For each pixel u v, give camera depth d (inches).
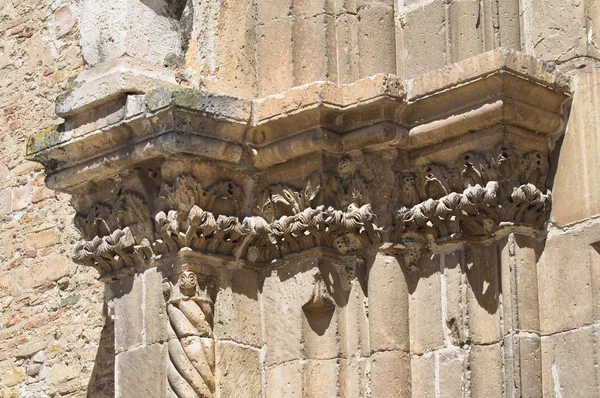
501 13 636.7
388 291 631.2
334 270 642.2
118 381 653.9
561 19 631.2
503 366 606.2
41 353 830.5
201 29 668.7
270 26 666.8
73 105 655.1
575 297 606.2
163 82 652.7
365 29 651.5
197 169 641.0
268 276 653.9
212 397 630.5
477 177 617.9
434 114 625.0
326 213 634.8
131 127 641.0
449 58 637.9
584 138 616.4
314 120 633.6
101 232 669.9
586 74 621.3
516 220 613.9
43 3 871.1
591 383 595.5
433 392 620.4
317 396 633.6
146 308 650.2
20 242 857.5
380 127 627.8
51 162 672.4
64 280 828.6
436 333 625.0
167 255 645.3
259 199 654.5
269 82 662.5
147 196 653.3
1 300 858.8
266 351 648.4
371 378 628.1
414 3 653.3
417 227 633.6
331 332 636.7
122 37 663.8
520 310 608.1
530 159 617.9
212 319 640.4
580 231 610.2
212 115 634.2
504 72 601.6
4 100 882.8
